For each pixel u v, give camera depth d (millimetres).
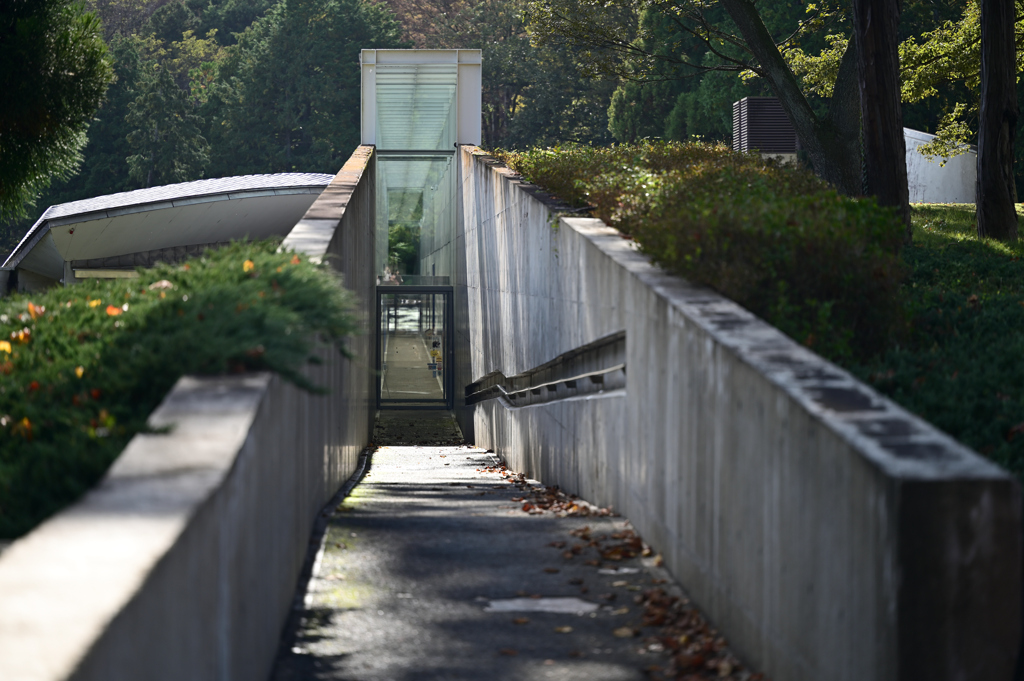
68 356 5551
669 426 6020
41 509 3699
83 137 17391
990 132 16938
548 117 58969
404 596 5301
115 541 2395
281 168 63375
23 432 4445
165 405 3779
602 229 10352
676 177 10727
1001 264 12805
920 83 24078
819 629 3600
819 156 17609
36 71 15695
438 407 32344
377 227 30734
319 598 5219
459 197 28438
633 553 6355
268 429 4105
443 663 4336
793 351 4637
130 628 2051
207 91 73562
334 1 63469
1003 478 2986
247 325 4875
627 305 7582
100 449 3967
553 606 5180
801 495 3781
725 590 4781
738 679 4250
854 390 3955
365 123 29969
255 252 6871
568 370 11234
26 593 2059
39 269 32500
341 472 10625
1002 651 3006
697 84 46344
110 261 31141
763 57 17672
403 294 32688
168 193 30672
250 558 3576
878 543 3098
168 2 91500
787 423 3934
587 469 9445
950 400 5996
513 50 58938
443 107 30547
